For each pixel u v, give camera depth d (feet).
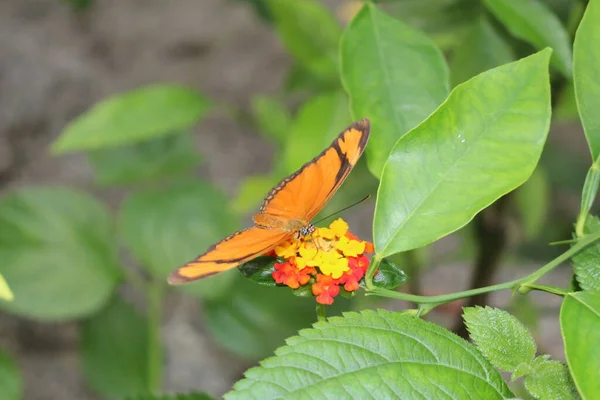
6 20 7.79
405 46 4.22
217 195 5.22
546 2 4.64
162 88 4.78
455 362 3.97
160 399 4.41
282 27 4.71
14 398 5.13
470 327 4.02
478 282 4.78
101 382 5.54
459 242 6.27
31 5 7.91
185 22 8.14
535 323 4.81
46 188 5.21
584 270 4.03
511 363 4.00
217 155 7.48
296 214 4.09
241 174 7.39
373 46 4.22
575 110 4.67
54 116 7.33
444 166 4.07
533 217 5.03
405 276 4.08
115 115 4.75
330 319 3.97
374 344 3.96
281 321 5.46
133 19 8.09
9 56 7.52
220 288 5.04
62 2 7.91
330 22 4.70
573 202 6.64
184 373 6.35
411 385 3.95
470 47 4.59
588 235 4.03
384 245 4.05
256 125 5.87
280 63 7.92
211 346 6.50
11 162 7.08
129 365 5.57
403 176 4.07
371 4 4.24
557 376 4.00
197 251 5.08
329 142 4.54
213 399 4.40
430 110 4.19
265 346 5.42
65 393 6.35
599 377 3.91
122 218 5.13
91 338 5.60
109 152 5.45
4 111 7.22
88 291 5.02
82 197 5.24
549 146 6.45
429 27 4.65
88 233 5.16
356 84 4.20
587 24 4.09
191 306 6.68
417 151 4.07
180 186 5.24
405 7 4.66
